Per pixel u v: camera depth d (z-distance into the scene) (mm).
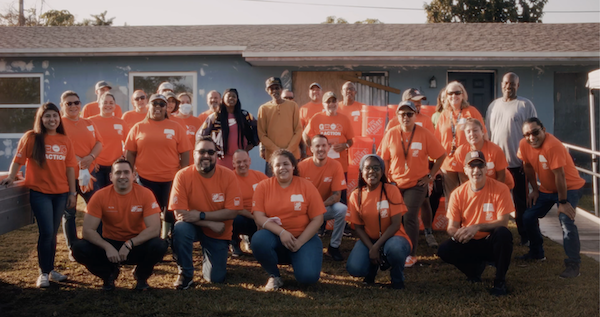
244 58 10969
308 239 4664
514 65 10656
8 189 4520
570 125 11039
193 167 4852
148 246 4500
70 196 4797
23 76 11180
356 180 7027
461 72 10938
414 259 5461
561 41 10984
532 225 5465
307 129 6863
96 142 5531
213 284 4824
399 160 5488
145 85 11156
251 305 4254
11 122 11281
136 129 5602
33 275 5035
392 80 10898
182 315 4039
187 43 11094
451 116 6230
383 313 4082
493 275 5129
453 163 6148
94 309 4148
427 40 11281
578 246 4980
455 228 4871
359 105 7504
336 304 4285
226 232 4910
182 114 7254
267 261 4629
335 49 10375
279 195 4773
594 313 4039
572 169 5168
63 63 11125
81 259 4453
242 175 5551
